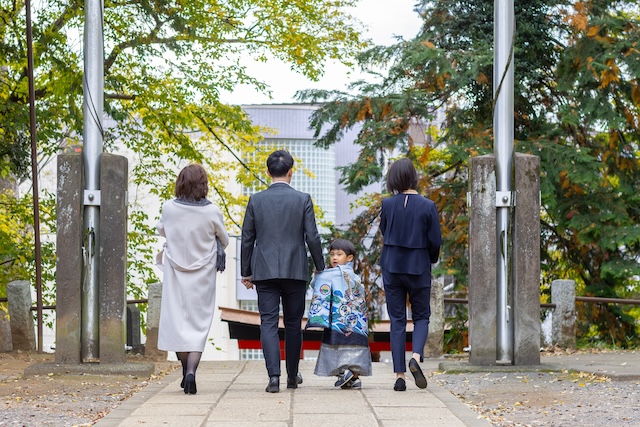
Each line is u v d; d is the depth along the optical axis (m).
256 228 7.76
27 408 7.03
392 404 6.98
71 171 9.57
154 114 17.70
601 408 6.86
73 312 9.50
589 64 15.45
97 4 9.70
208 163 19.86
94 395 7.80
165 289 7.79
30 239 15.08
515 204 9.57
